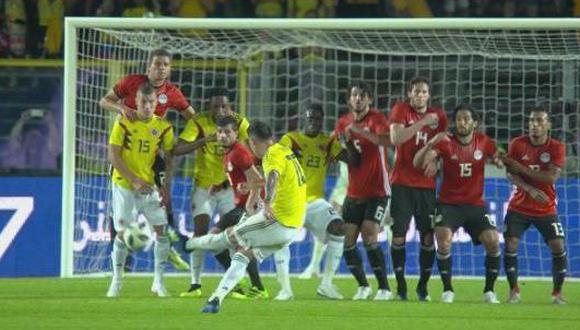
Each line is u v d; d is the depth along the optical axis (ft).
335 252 130.00
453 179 126.52
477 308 117.70
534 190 128.26
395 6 218.59
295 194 110.11
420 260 129.90
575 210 166.71
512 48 173.78
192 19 150.92
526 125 183.93
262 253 110.22
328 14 218.38
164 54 127.85
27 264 161.68
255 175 120.47
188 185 168.55
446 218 126.52
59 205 162.71
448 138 126.62
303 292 138.41
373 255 128.98
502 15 216.13
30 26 208.23
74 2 211.82
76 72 156.35
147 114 122.52
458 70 177.17
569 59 170.40
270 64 185.47
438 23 147.64
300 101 187.01
